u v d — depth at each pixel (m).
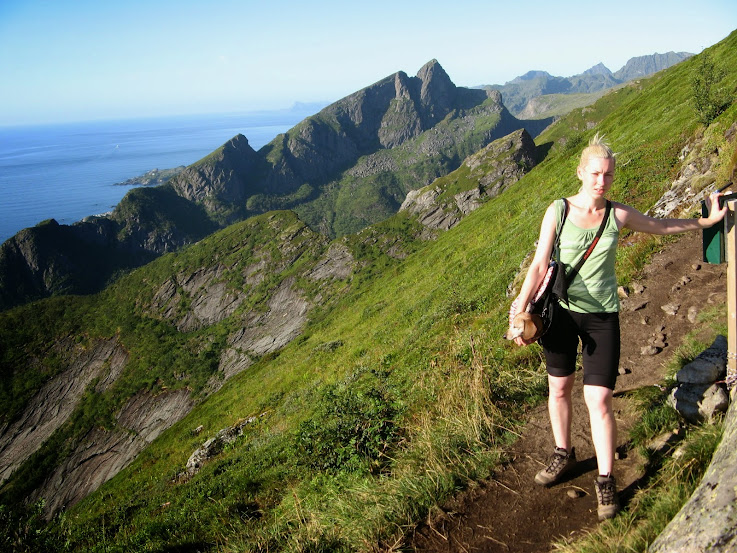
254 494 8.88
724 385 3.91
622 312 7.04
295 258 189.88
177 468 27.69
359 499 4.55
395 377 13.27
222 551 5.97
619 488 3.70
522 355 6.68
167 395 144.12
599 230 3.34
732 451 2.62
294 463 8.48
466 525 3.88
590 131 57.16
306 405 21.97
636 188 14.80
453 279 26.30
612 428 3.45
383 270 176.62
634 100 52.47
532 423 5.02
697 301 6.46
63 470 122.81
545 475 3.96
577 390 5.33
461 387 5.94
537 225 22.28
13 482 119.19
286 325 165.12
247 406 40.44
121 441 130.25
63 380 155.12
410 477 4.48
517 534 3.64
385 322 31.55
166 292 186.50
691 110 21.81
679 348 5.29
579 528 3.47
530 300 3.60
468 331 13.20
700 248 7.98
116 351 165.12
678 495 3.06
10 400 146.25
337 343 37.09
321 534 4.37
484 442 4.80
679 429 3.92
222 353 160.00
